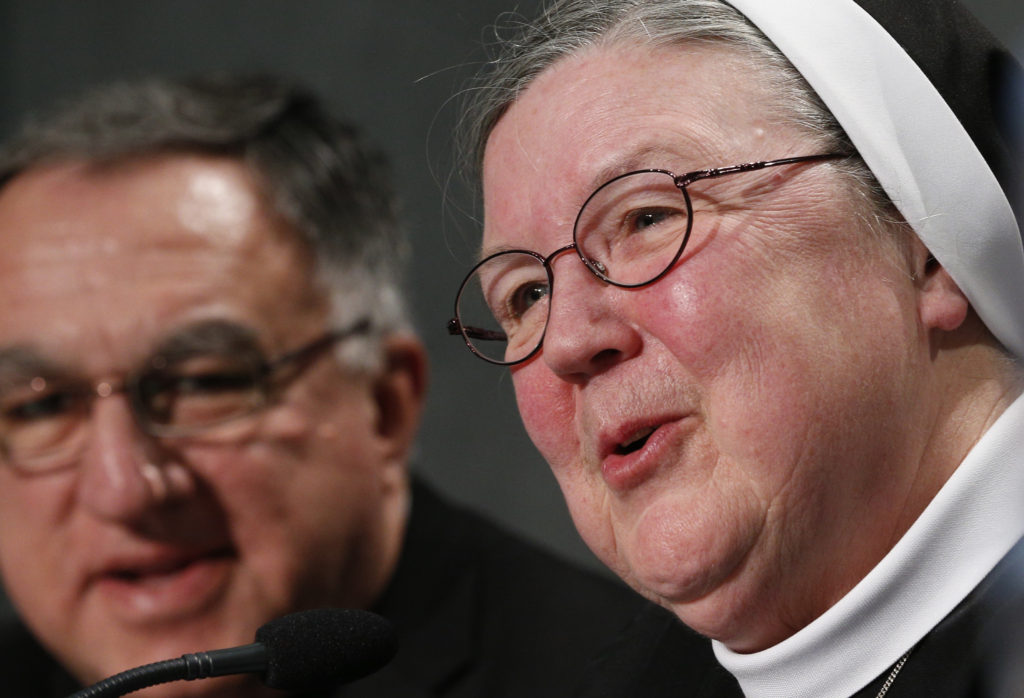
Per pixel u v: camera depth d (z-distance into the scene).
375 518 13.24
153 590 12.12
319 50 19.31
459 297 6.73
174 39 20.61
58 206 12.59
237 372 12.39
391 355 13.81
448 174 7.77
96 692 5.96
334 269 13.13
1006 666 5.49
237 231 12.66
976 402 6.09
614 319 5.98
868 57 5.94
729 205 5.86
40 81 21.05
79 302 12.16
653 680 7.33
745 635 6.18
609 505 6.32
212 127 13.03
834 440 5.78
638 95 6.09
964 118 5.99
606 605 13.11
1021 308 6.02
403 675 12.66
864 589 5.86
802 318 5.75
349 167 13.77
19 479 12.19
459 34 18.00
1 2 21.23
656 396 5.90
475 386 17.81
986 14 12.40
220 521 12.21
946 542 5.82
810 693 6.05
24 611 12.61
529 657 12.73
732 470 5.85
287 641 6.26
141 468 11.91
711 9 6.19
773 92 5.97
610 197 6.01
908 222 5.86
